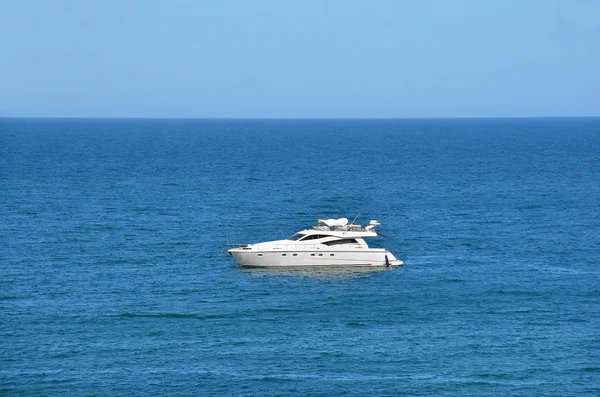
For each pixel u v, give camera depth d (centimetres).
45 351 12656
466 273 17638
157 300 15438
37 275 17300
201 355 12588
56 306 14962
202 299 15525
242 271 17738
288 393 11262
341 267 17900
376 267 18012
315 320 14288
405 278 17150
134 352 12675
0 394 11100
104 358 12425
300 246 17812
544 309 14962
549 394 11300
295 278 17125
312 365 12231
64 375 11762
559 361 12412
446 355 12631
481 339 13325
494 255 19600
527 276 17400
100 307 14950
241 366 12175
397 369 12100
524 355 12638
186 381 11612
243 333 13588
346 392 11312
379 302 15375
